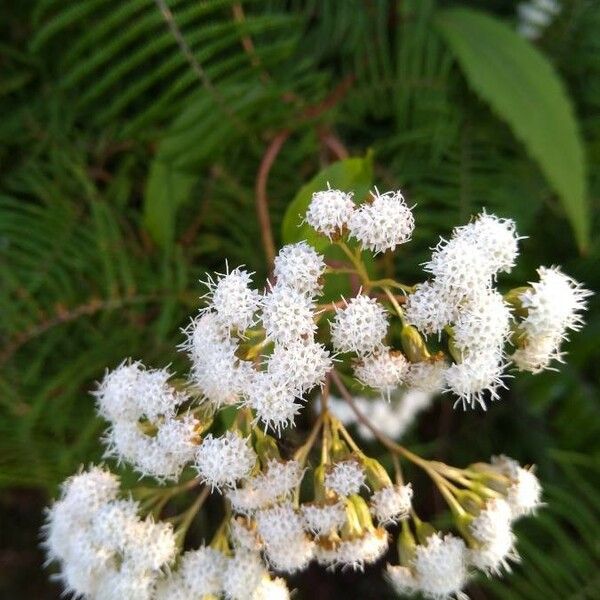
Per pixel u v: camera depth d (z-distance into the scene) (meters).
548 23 0.17
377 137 0.17
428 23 0.16
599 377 0.16
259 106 0.15
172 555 0.10
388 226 0.09
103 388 0.11
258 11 0.15
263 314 0.09
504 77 0.14
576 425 0.16
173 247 0.16
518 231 0.15
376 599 0.18
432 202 0.16
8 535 0.19
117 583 0.10
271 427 0.09
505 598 0.15
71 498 0.11
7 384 0.14
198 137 0.14
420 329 0.09
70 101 0.16
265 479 0.09
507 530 0.10
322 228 0.09
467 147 0.16
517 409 0.17
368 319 0.09
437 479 0.11
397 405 0.15
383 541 0.10
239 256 0.16
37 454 0.14
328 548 0.10
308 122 0.15
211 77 0.14
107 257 0.15
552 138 0.14
